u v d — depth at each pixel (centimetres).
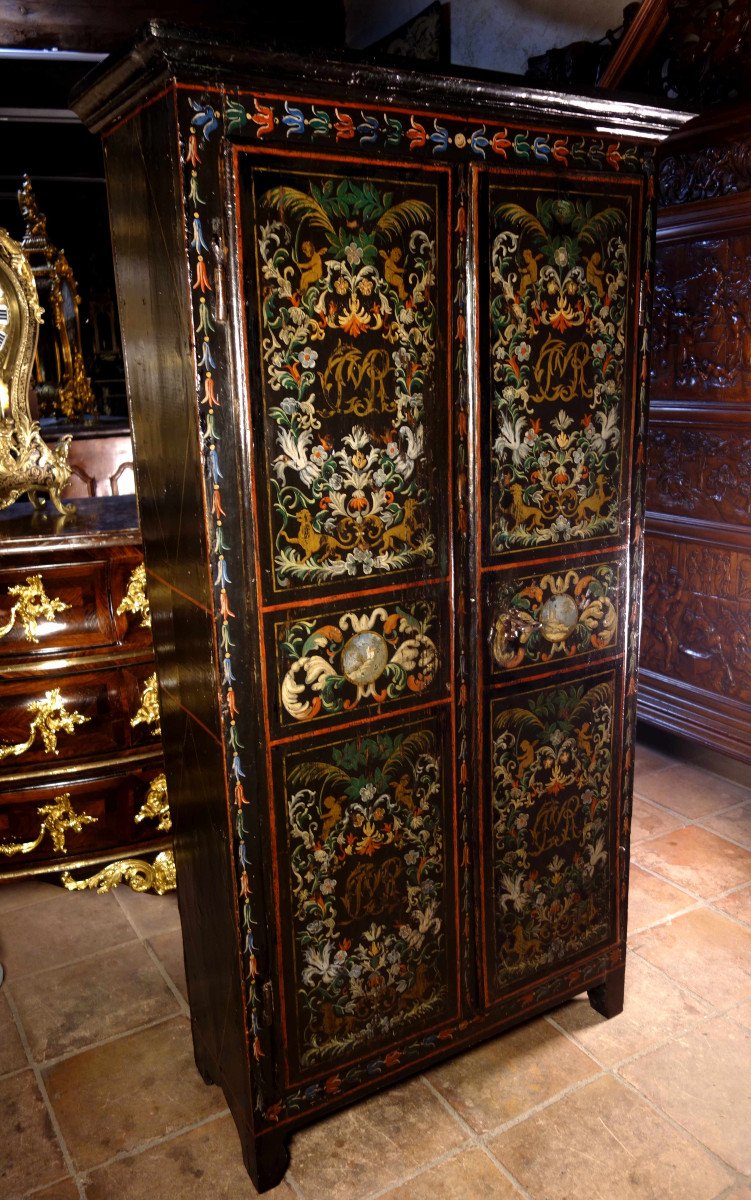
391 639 159
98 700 256
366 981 174
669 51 299
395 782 167
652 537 348
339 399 144
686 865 273
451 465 158
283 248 134
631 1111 185
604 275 168
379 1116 186
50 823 259
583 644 185
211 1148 180
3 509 286
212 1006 181
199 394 133
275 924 160
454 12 392
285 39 123
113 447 479
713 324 308
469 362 155
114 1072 201
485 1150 177
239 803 152
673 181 312
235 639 145
